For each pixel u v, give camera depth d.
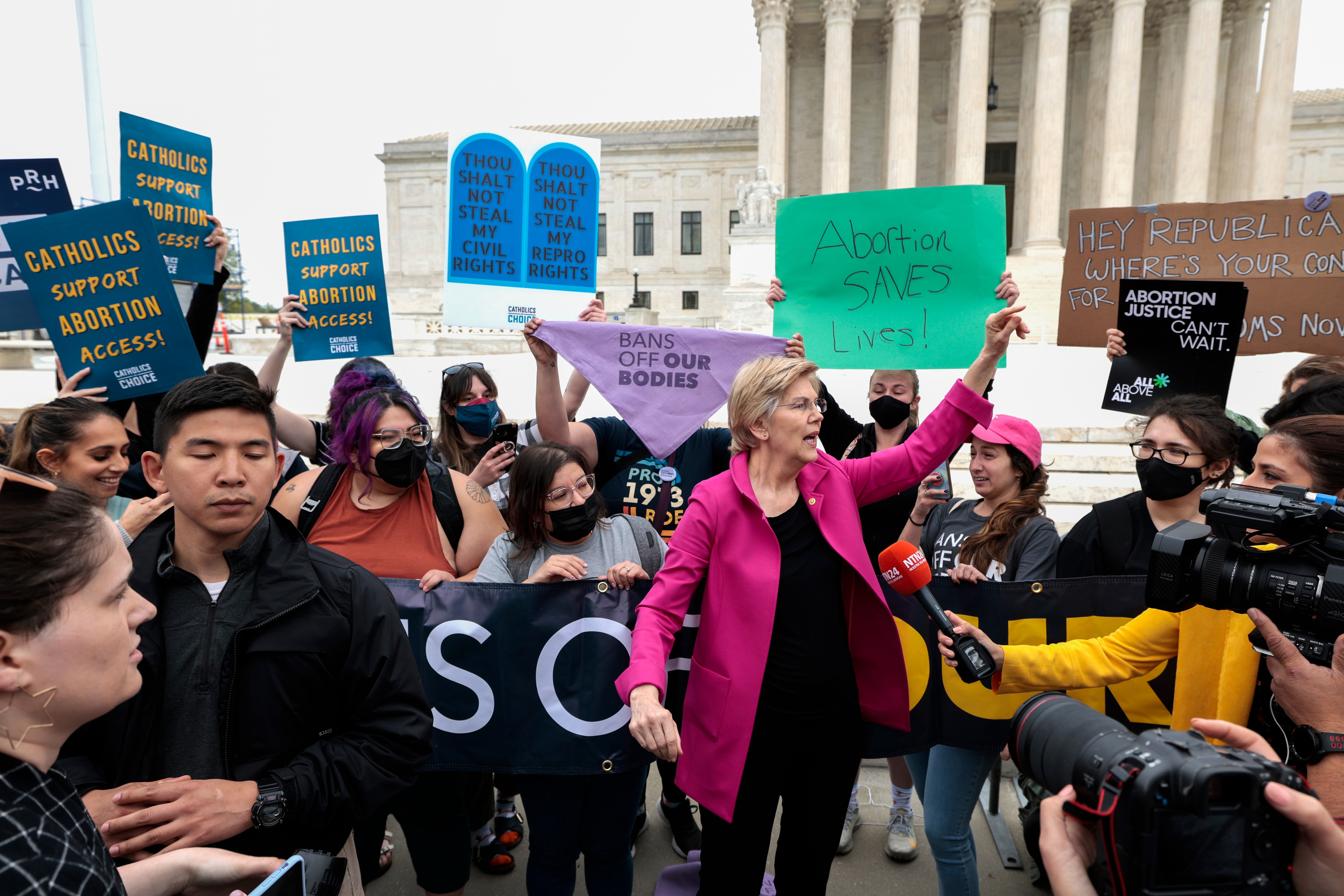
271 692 1.56
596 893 2.38
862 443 3.79
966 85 30.80
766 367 2.02
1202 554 1.45
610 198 45.25
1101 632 2.48
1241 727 1.15
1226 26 33.62
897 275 3.32
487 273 3.88
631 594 2.35
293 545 1.67
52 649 0.96
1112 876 1.03
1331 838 0.96
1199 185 29.09
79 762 1.46
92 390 3.13
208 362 15.80
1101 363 12.85
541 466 2.43
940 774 2.45
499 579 2.50
